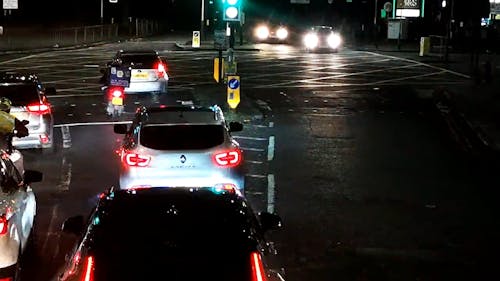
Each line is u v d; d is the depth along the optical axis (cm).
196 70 3728
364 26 7419
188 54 4800
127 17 7806
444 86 3131
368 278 849
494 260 923
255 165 1510
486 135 1869
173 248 522
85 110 2311
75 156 1577
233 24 2283
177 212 561
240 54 4791
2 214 709
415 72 3762
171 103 2442
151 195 589
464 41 6100
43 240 981
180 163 1029
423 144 1788
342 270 877
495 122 2089
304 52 5075
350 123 2109
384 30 7131
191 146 1040
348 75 3562
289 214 1135
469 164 1555
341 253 943
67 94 2733
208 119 1082
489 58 4781
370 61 4391
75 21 7169
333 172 1454
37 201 1195
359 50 5381
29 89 1540
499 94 2784
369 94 2842
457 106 2425
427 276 859
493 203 1223
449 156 1642
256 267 513
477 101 2570
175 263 510
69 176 1386
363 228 1062
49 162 1515
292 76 3488
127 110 2303
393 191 1298
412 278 852
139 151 1032
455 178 1415
